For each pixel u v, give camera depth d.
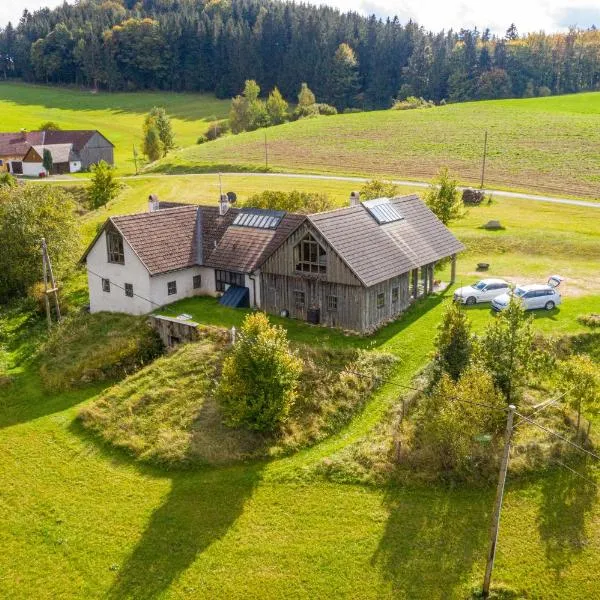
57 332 49.41
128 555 27.67
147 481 32.41
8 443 36.25
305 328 45.31
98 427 36.81
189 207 54.94
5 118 177.75
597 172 96.31
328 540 28.08
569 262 60.38
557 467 31.98
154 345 45.38
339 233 44.75
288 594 25.56
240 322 46.28
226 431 35.22
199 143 161.62
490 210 80.06
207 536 28.53
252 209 53.12
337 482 31.44
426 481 30.98
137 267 49.00
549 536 27.97
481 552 27.20
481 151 113.06
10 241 57.47
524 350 34.91
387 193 66.81
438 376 36.44
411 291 50.19
